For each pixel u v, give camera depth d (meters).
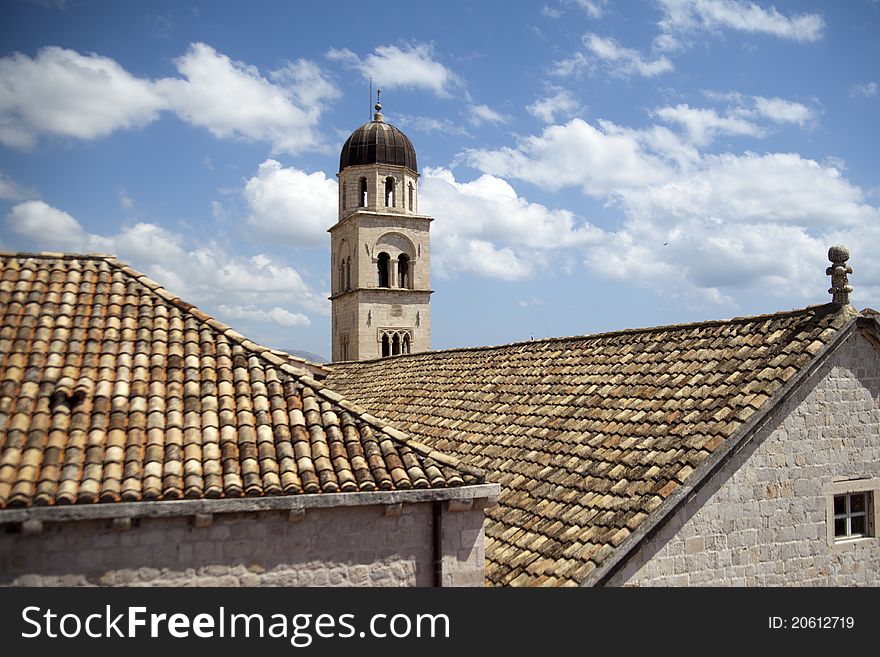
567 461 12.38
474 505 9.08
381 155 44.19
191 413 9.12
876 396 12.04
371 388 22.42
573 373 15.76
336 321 46.47
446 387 19.05
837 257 11.79
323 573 8.55
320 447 9.09
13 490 7.55
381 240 43.78
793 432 11.25
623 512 10.19
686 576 10.27
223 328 10.95
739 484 10.79
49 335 10.02
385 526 8.85
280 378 10.19
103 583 7.83
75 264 11.74
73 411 8.77
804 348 11.40
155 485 7.91
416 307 44.34
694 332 14.16
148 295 11.38
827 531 11.41
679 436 11.17
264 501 8.10
